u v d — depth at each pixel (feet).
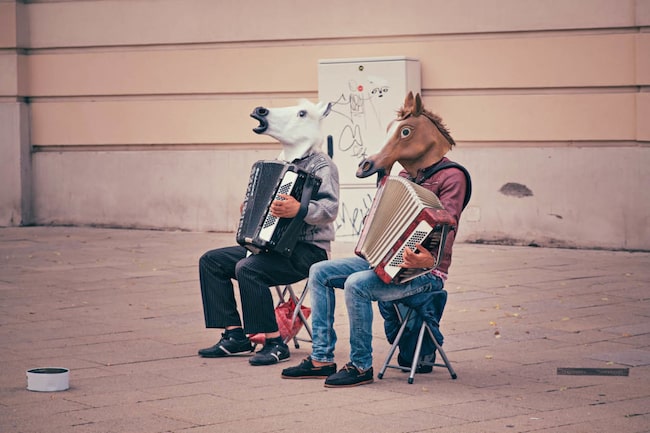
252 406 19.80
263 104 48.85
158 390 21.12
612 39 42.32
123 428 18.19
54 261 40.65
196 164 50.26
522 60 43.73
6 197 53.36
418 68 45.01
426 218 20.33
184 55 50.26
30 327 27.94
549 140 43.60
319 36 47.19
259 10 48.32
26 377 22.25
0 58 53.21
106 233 50.14
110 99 52.19
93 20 52.01
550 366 23.20
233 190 49.62
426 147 21.99
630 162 41.96
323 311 22.25
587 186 42.75
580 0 42.63
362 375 21.67
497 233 44.39
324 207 23.57
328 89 45.29
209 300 24.72
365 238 21.06
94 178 52.54
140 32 51.03
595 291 33.06
